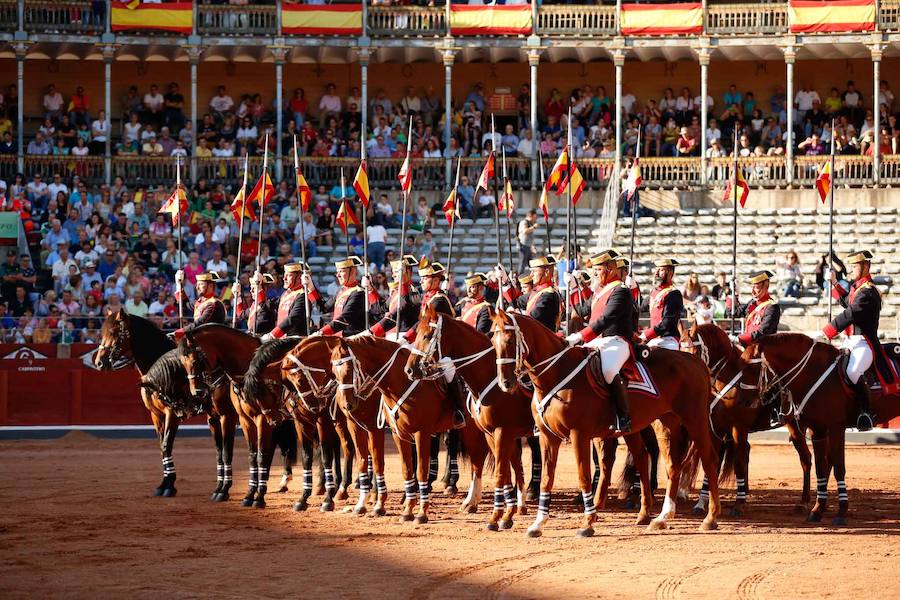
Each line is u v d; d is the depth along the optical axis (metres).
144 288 32.62
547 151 41.59
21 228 35.50
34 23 41.41
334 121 42.78
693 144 41.69
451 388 16.94
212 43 41.94
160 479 22.75
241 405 18.81
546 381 15.55
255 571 13.61
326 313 26.91
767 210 38.78
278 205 38.16
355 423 17.66
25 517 17.75
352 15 42.25
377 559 14.28
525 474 23.38
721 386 17.81
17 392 30.36
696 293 29.34
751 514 18.08
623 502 19.27
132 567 13.85
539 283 17.11
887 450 27.53
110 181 40.38
